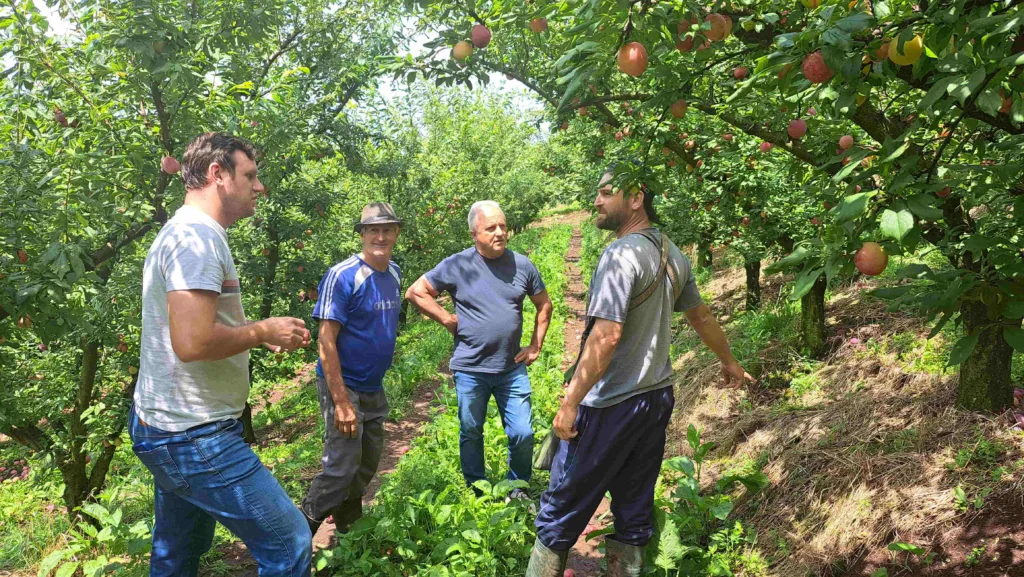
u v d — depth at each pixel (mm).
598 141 6906
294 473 5266
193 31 4383
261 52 6785
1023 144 1864
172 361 2088
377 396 3293
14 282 3238
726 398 5031
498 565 3166
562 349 8539
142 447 2127
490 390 3850
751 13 2029
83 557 3611
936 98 1562
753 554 3174
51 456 4867
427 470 4215
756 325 6273
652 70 2330
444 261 3816
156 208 4441
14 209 3305
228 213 2271
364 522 3279
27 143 3900
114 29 3916
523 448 3822
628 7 1692
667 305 2570
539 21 2291
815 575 2900
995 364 3201
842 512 3105
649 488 2650
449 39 2510
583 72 1883
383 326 3203
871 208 1641
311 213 8383
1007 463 2877
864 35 1714
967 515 2744
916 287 1806
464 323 3762
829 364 4848
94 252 4402
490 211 3641
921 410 3516
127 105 4438
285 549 2188
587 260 16906
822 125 3068
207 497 2139
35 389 5574
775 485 3580
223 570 3385
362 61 2928
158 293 2088
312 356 9180
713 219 6762
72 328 3844
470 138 17188
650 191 2600
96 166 3986
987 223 2361
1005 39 1611
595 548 3457
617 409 2490
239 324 2262
